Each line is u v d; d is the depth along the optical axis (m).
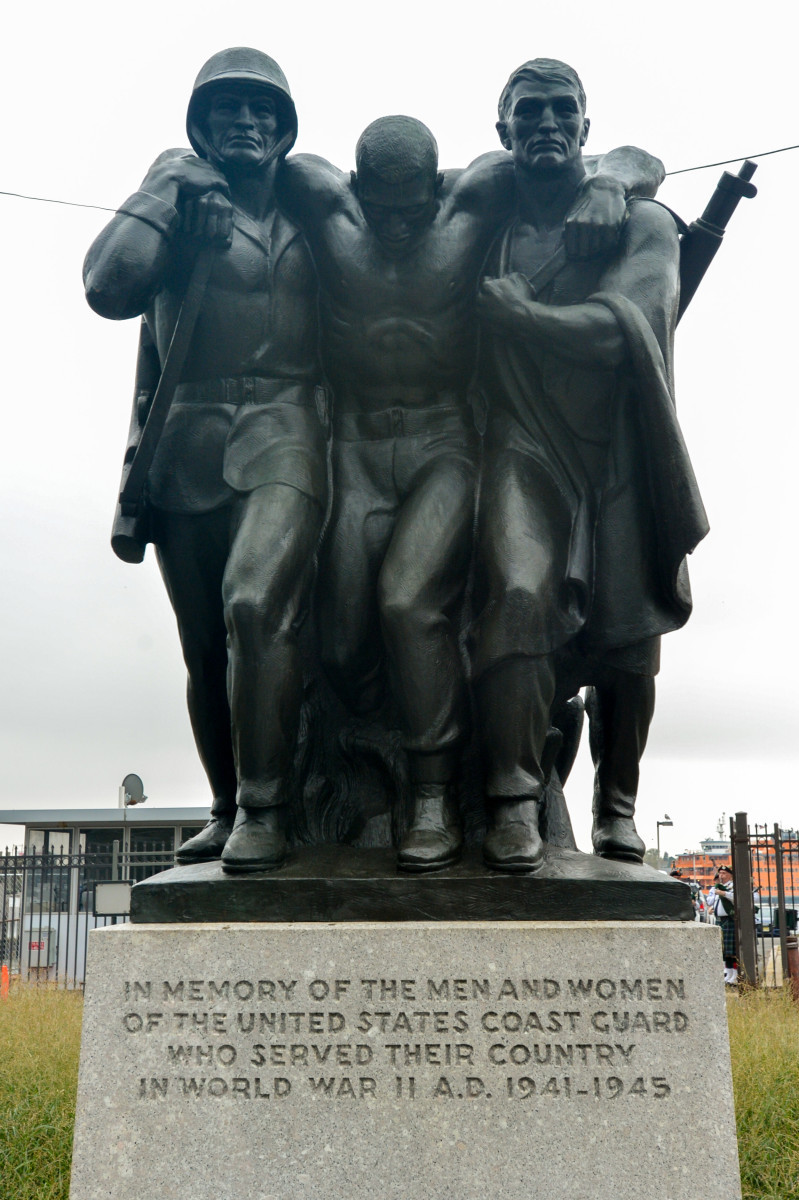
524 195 3.44
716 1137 2.63
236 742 3.04
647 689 3.32
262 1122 2.66
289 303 3.44
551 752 3.38
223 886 2.89
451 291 3.41
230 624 3.04
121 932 2.77
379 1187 2.62
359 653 3.32
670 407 3.04
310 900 2.87
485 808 3.12
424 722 3.05
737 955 11.55
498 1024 2.69
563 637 3.11
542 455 3.28
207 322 3.41
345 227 3.46
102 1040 2.72
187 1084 2.68
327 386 3.53
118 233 3.20
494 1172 2.62
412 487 3.37
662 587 3.15
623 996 2.70
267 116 3.46
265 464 3.25
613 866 2.99
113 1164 2.65
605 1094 2.65
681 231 3.50
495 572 3.05
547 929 2.73
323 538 3.38
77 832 17.61
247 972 2.73
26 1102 5.68
